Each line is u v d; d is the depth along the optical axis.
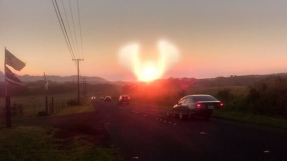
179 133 19.70
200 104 27.11
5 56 21.25
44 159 12.80
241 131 19.55
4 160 12.28
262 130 19.70
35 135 18.66
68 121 30.67
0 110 39.72
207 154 13.14
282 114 26.86
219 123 24.48
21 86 23.98
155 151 14.20
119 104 66.25
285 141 15.59
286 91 27.45
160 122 27.12
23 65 23.64
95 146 15.66
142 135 19.45
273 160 11.72
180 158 12.58
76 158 13.01
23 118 37.62
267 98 28.70
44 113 42.34
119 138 18.48
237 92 41.25
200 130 20.70
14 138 16.50
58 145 16.50
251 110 29.48
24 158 12.86
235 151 13.55
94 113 41.81
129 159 12.69
